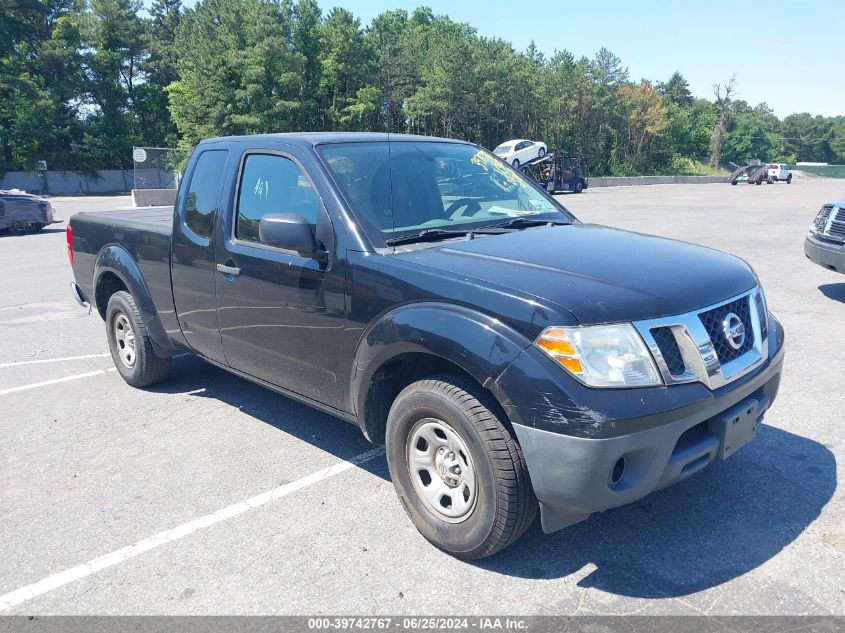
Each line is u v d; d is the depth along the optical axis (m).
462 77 54.53
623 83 72.06
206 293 4.59
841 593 2.91
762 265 10.80
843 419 4.72
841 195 31.91
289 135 4.26
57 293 10.62
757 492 3.76
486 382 2.89
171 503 3.89
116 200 41.91
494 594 2.97
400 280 3.29
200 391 5.80
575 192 38.06
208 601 3.01
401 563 3.23
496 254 3.38
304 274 3.77
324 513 3.73
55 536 3.59
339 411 3.83
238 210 4.35
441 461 3.23
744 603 2.86
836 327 7.09
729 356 3.13
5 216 19.27
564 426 2.71
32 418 5.30
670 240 3.96
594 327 2.78
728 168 108.75
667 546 3.29
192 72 45.94
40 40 55.28
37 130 52.88
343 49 47.16
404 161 4.20
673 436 2.81
